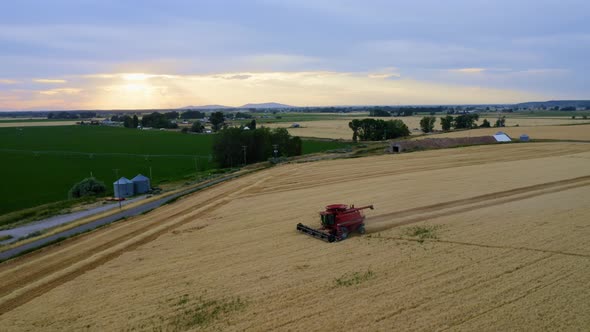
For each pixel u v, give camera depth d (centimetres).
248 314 1875
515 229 2816
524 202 3575
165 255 2817
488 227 2905
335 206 3005
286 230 3203
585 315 1678
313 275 2262
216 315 1891
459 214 3316
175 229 3500
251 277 2306
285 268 2402
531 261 2242
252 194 4800
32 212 4928
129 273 2520
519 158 6556
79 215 4634
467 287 1978
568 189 4053
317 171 6188
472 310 1766
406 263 2336
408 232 2922
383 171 5812
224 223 3562
